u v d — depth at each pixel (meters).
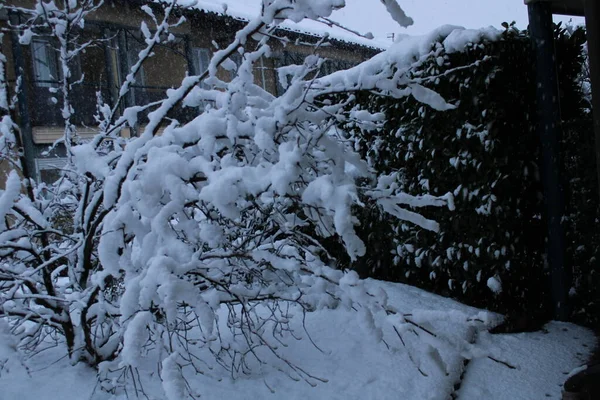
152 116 3.04
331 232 2.90
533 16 4.59
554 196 4.58
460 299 4.87
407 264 5.23
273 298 3.31
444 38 4.62
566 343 4.09
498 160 4.39
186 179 2.79
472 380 3.53
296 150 2.56
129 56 12.02
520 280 4.55
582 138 4.54
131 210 2.76
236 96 3.04
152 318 2.57
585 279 4.57
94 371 3.21
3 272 3.25
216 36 12.03
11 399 2.82
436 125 4.77
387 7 2.38
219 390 3.04
